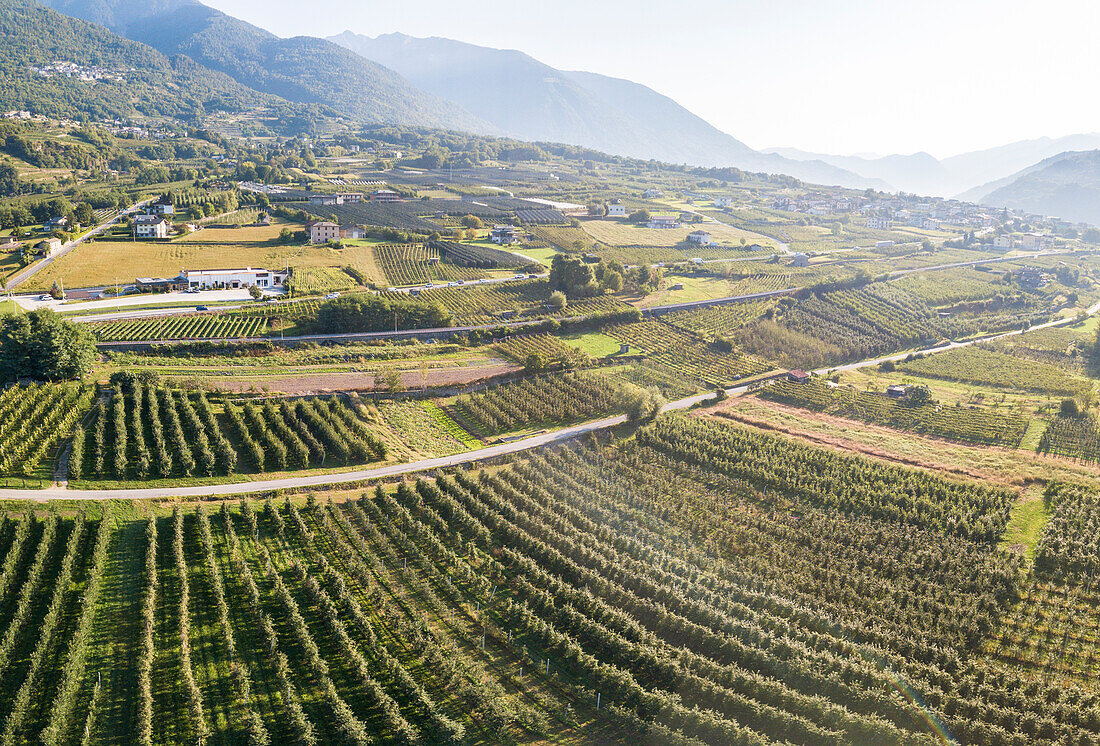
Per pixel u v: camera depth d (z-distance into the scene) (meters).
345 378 195.75
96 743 79.31
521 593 111.38
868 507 142.12
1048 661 100.38
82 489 128.12
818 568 119.25
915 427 190.88
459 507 130.38
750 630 101.00
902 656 97.62
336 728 82.81
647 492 145.25
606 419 185.00
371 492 139.38
